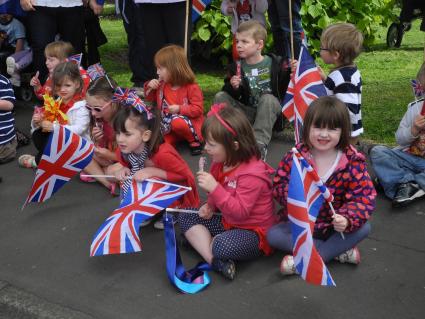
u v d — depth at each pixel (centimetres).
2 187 436
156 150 349
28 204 404
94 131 430
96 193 419
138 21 616
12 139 490
